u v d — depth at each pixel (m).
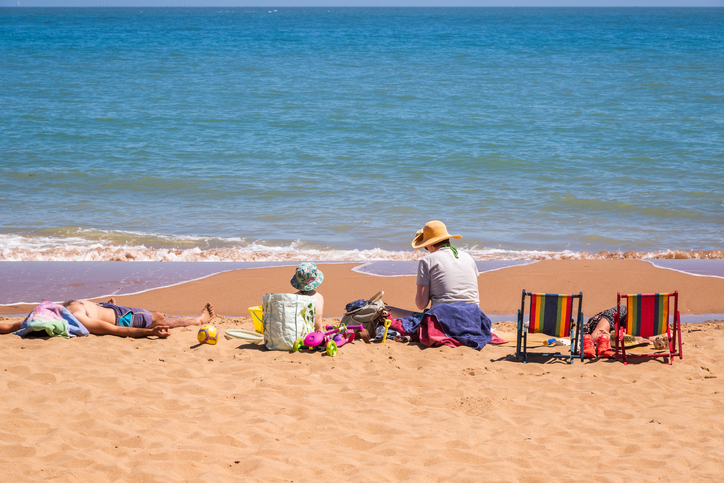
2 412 4.58
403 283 9.74
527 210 15.30
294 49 70.44
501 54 63.41
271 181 17.98
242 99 34.47
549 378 5.62
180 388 5.23
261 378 5.53
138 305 8.62
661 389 5.32
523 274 10.09
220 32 108.62
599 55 61.25
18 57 57.78
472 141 23.52
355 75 46.38
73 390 5.03
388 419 4.65
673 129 25.52
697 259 11.27
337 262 11.23
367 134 25.02
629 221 14.52
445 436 4.33
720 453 4.03
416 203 15.86
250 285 9.59
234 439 4.22
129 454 3.95
